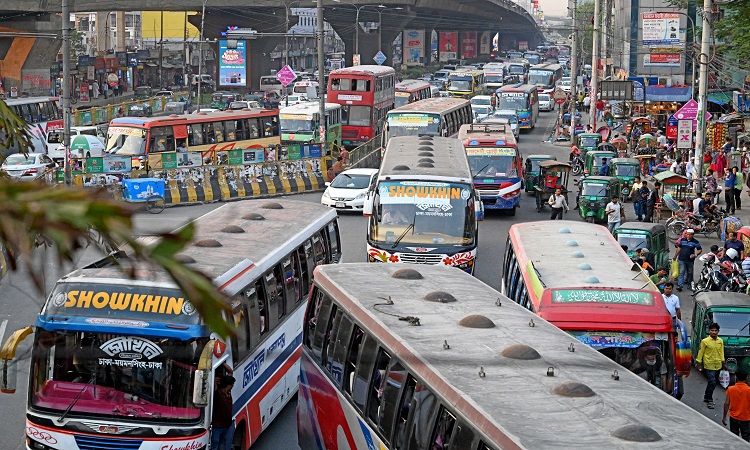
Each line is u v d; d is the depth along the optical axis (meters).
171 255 3.43
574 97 137.88
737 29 83.88
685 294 49.84
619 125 143.25
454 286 24.45
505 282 37.97
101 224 3.21
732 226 60.06
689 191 76.81
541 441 13.55
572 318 25.67
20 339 21.52
